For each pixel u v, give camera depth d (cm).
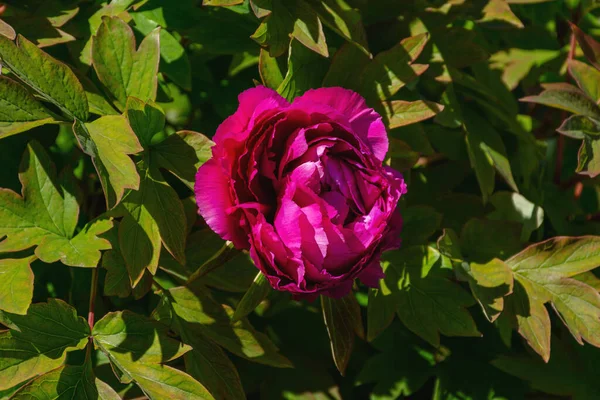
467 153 164
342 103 142
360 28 151
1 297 140
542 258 154
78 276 153
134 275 142
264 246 136
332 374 163
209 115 159
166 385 142
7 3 155
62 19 150
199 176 138
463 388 160
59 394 142
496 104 166
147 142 145
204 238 150
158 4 154
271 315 163
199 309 148
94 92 147
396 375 160
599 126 155
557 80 174
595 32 172
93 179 158
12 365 141
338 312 147
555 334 163
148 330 144
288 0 148
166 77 157
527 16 173
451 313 152
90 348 144
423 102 149
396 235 140
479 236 156
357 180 138
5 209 144
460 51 159
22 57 141
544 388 159
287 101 145
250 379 159
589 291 153
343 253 137
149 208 144
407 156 150
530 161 165
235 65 160
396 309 152
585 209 172
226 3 145
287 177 137
